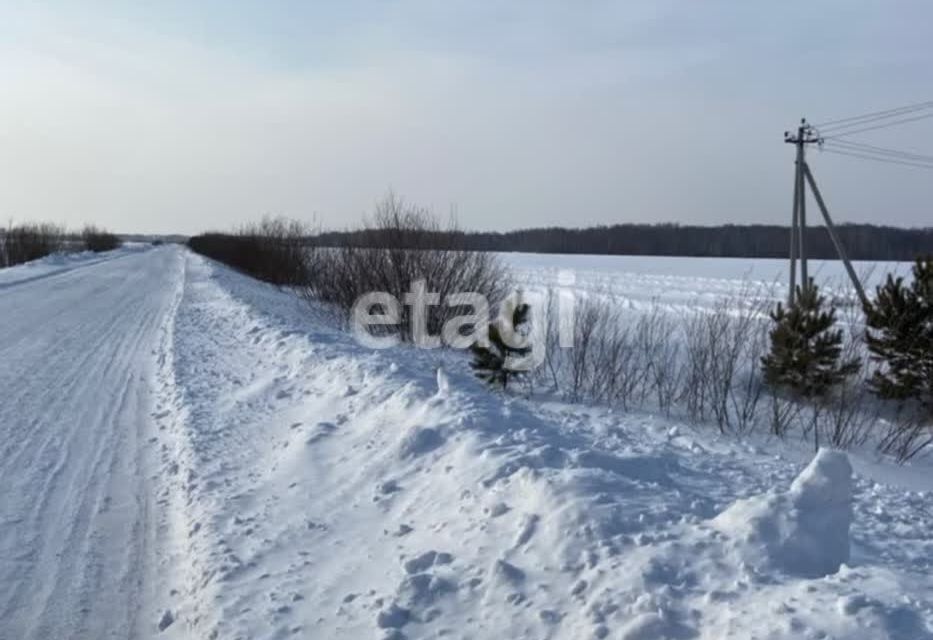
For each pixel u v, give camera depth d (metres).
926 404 12.00
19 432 8.45
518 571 3.95
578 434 7.11
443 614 3.87
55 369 12.45
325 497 5.81
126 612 4.46
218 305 21.42
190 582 4.75
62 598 4.62
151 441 8.15
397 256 16.06
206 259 58.91
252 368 11.44
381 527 5.09
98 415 9.33
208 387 10.45
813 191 18.19
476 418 6.27
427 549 4.54
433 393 7.22
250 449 7.41
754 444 9.54
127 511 6.07
